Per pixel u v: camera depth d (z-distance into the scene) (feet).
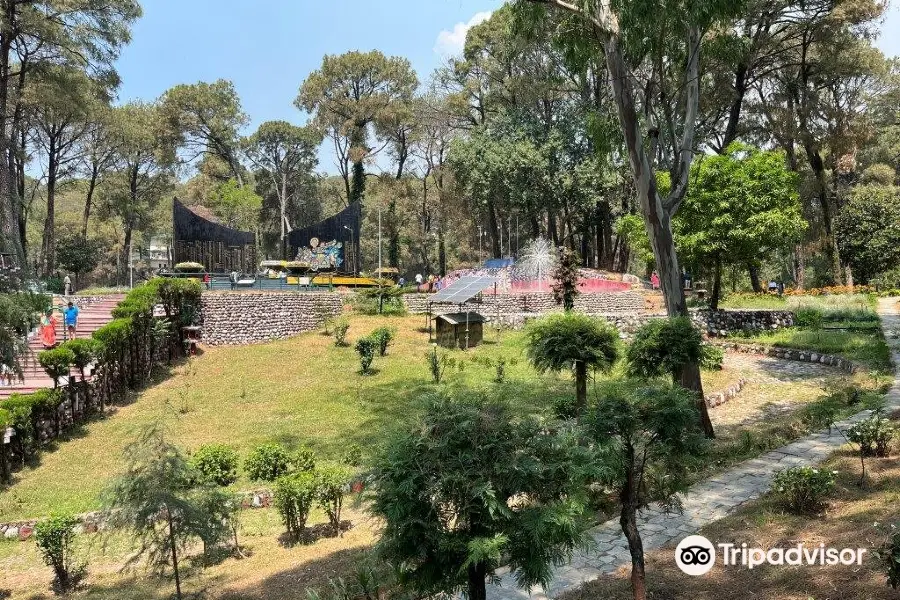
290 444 45.80
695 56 40.47
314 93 160.97
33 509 35.91
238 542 30.86
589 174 122.31
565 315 43.09
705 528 24.27
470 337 77.71
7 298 36.83
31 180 163.73
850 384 53.62
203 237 114.83
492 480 13.79
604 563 21.99
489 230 183.11
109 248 189.67
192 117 162.61
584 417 17.79
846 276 136.67
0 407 42.70
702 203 81.00
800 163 121.08
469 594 14.94
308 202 204.33
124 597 25.27
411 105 162.40
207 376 65.21
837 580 17.35
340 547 28.45
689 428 17.97
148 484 22.41
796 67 109.70
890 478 26.23
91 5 91.09
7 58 89.61
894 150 150.51
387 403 55.72
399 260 189.06
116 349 56.54
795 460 32.68
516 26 42.29
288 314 81.76
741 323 88.58
